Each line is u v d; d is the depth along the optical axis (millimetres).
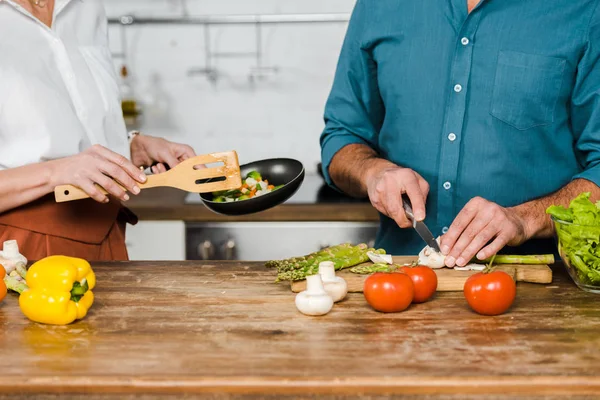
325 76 3627
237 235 2957
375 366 1127
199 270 1661
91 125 1944
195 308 1407
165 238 2980
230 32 3592
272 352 1188
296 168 1803
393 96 1889
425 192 1676
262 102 3658
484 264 1588
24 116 1777
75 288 1329
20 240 1812
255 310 1393
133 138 2123
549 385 1067
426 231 1581
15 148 1795
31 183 1669
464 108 1794
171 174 1617
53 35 1884
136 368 1134
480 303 1331
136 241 2982
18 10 1818
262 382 1080
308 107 3660
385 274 1380
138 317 1364
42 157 1804
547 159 1805
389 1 1877
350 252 1644
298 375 1096
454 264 1549
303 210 2893
